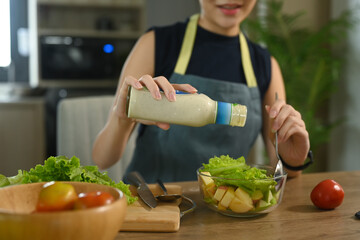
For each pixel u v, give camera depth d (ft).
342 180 3.61
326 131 10.18
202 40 4.50
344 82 10.91
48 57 12.35
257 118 4.55
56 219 1.51
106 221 1.62
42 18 13.41
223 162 2.71
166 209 2.53
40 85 12.50
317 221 2.50
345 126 10.95
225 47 4.53
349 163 10.85
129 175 3.19
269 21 10.53
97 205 1.68
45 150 11.81
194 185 3.38
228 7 4.17
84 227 1.55
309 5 11.32
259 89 4.72
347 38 10.71
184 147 4.33
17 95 12.01
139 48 4.43
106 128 4.02
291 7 11.18
